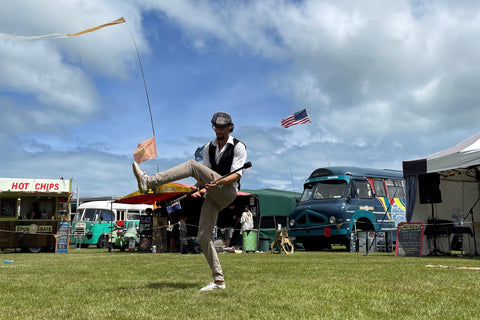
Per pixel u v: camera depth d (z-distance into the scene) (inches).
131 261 374.3
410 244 474.3
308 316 119.7
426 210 522.3
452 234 546.9
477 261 367.9
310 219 659.4
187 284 193.2
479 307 134.9
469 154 446.9
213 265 174.4
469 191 572.7
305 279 209.5
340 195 656.4
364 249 599.2
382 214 685.9
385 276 224.8
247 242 654.5
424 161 495.2
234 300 144.4
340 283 190.9
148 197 688.4
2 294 166.6
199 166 171.9
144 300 146.4
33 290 177.9
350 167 688.4
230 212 766.5
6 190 673.0
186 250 594.6
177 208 658.2
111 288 180.9
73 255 540.4
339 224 633.0
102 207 975.6
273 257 439.5
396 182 732.7
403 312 126.5
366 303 140.1
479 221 561.0
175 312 125.5
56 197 705.0
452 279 210.4
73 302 145.8
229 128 187.6
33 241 685.9
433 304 139.3
